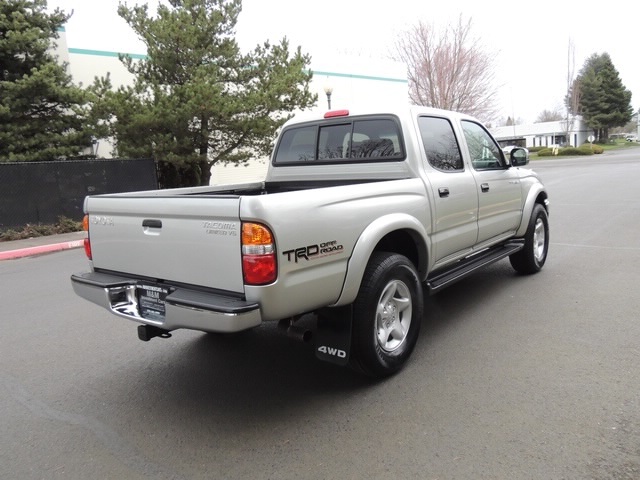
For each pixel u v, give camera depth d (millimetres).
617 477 2523
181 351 4602
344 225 3326
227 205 2898
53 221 13562
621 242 8188
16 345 4969
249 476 2713
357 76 32906
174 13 16031
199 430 3221
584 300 5301
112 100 14578
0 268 9484
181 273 3248
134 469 2834
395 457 2799
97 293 3658
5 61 14578
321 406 3436
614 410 3131
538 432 2945
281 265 2912
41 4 15195
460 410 3250
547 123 80375
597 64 77938
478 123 5512
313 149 5051
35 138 14758
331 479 2643
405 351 3883
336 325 3502
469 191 4809
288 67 17391
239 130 16297
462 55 33688
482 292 5816
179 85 15773
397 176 4375
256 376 3986
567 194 15898
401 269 3760
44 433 3271
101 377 4117
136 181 15109
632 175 22062
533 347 4172
